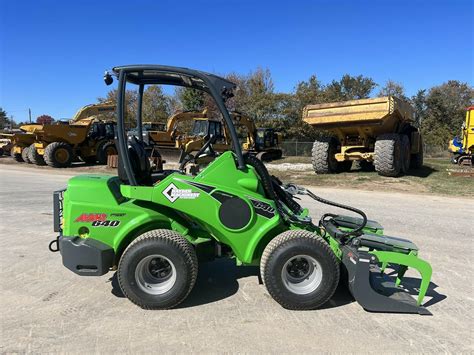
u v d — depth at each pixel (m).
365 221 4.20
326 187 13.46
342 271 4.25
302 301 3.78
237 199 3.88
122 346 3.17
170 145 21.94
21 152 23.58
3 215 8.05
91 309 3.83
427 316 3.77
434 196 11.63
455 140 22.62
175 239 3.76
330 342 3.26
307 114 15.65
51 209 8.73
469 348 3.21
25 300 4.03
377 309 3.80
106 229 3.92
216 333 3.38
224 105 3.93
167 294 3.77
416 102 52.03
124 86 3.92
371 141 16.05
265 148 26.59
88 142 22.27
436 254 5.73
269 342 3.25
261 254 4.09
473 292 4.39
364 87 53.09
